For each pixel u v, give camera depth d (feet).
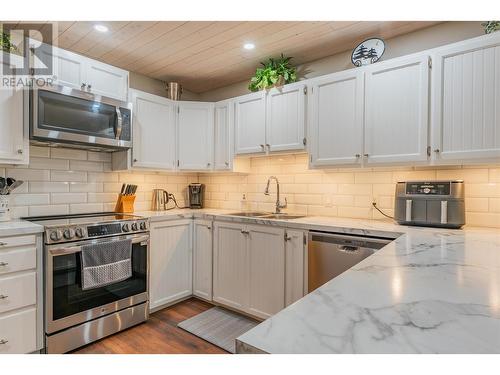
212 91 12.23
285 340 1.76
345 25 7.51
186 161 10.51
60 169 8.62
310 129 8.47
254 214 10.25
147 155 9.58
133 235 8.15
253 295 8.51
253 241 8.52
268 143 9.34
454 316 2.08
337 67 9.05
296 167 9.90
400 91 7.02
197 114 10.67
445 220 6.49
